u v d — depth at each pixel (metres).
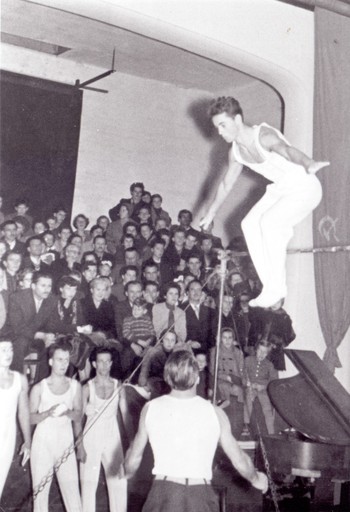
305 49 8.61
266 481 3.80
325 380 5.89
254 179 11.14
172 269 9.12
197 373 3.65
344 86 8.31
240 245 9.38
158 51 10.44
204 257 9.58
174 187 12.13
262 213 4.04
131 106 11.75
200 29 7.89
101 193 11.49
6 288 7.21
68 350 5.49
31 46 10.82
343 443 5.46
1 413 4.89
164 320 7.32
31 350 6.38
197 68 11.08
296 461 5.50
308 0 7.84
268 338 7.76
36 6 8.98
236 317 7.73
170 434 3.56
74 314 6.80
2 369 4.95
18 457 5.95
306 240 8.66
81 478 5.52
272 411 7.25
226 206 11.62
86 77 11.31
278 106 10.84
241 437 7.17
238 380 7.09
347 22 8.27
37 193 10.85
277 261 3.94
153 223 10.77
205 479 3.56
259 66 8.43
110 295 7.46
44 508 5.25
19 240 8.89
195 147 12.28
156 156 11.98
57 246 9.52
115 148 11.62
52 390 5.45
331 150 8.36
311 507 5.80
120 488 5.54
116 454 5.61
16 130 10.67
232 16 8.10
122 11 7.36
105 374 5.74
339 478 5.52
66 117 11.09
